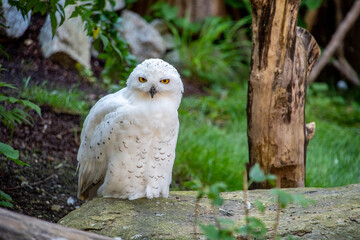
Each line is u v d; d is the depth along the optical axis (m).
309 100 16.27
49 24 12.70
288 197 3.73
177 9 17.84
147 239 5.34
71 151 9.71
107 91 12.36
